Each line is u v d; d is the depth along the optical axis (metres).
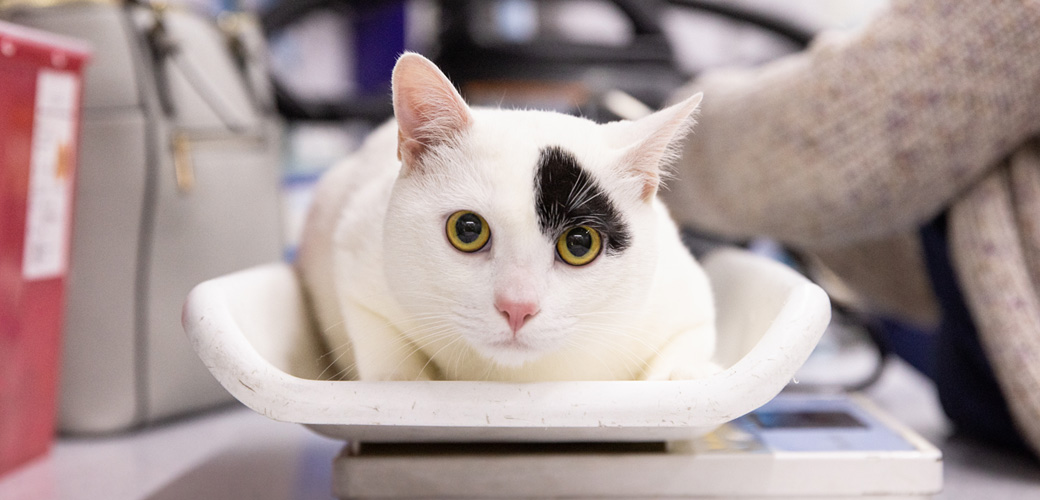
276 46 2.08
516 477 0.75
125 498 0.88
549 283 0.72
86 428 1.09
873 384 1.43
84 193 1.06
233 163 1.21
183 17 1.19
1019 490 0.93
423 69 0.73
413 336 0.78
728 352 0.88
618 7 1.75
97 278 1.07
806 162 1.01
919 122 0.93
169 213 1.10
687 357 0.78
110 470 0.97
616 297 0.76
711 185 1.19
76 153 1.00
